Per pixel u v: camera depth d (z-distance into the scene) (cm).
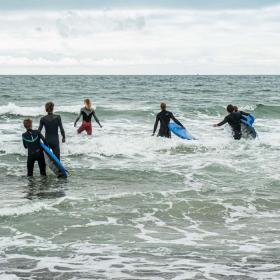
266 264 680
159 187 1195
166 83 11244
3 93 5766
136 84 10269
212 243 788
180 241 798
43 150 1322
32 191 1148
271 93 6412
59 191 1148
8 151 1680
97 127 2403
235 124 1912
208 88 8100
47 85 9150
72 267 668
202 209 993
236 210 992
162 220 920
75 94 5653
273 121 2852
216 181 1266
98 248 758
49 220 898
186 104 4175
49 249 749
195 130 2336
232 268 663
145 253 734
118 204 1014
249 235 833
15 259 700
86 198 1046
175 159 1586
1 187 1195
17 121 2686
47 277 627
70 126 2417
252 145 1833
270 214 970
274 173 1364
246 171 1395
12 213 923
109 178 1303
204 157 1620
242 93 6350
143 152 1698
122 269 660
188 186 1206
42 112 3150
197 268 663
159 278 625
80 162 1529
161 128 1858
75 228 859
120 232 843
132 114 3000
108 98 4919
